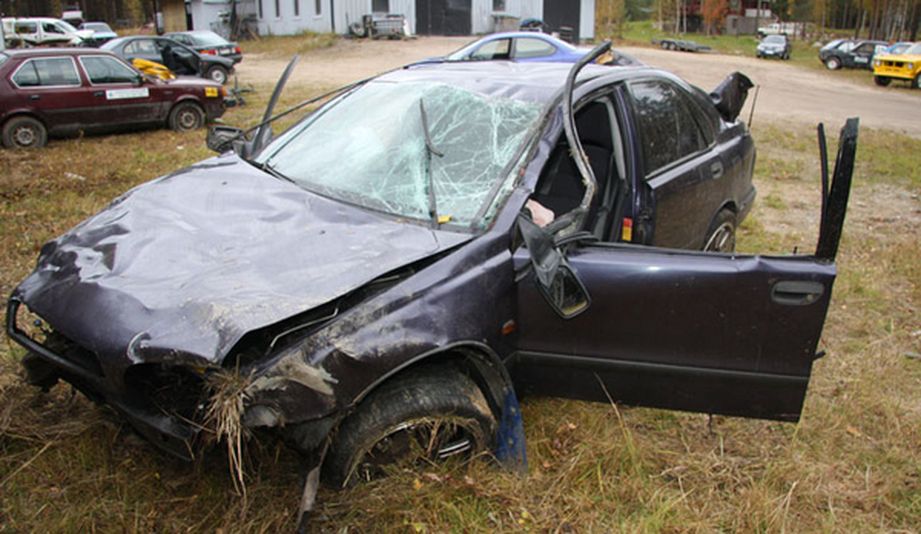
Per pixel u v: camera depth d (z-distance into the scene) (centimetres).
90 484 284
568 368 298
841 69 3353
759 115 1656
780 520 283
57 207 675
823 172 266
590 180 293
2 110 1023
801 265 275
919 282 556
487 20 3503
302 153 361
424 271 270
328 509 270
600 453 317
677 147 421
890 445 345
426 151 328
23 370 325
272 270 262
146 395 256
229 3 3662
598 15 5062
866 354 431
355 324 251
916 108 2078
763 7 6556
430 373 280
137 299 253
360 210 306
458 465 288
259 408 236
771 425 354
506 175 310
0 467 293
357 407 263
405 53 2903
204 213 304
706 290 282
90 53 1113
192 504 276
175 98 1194
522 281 288
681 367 292
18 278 488
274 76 2230
